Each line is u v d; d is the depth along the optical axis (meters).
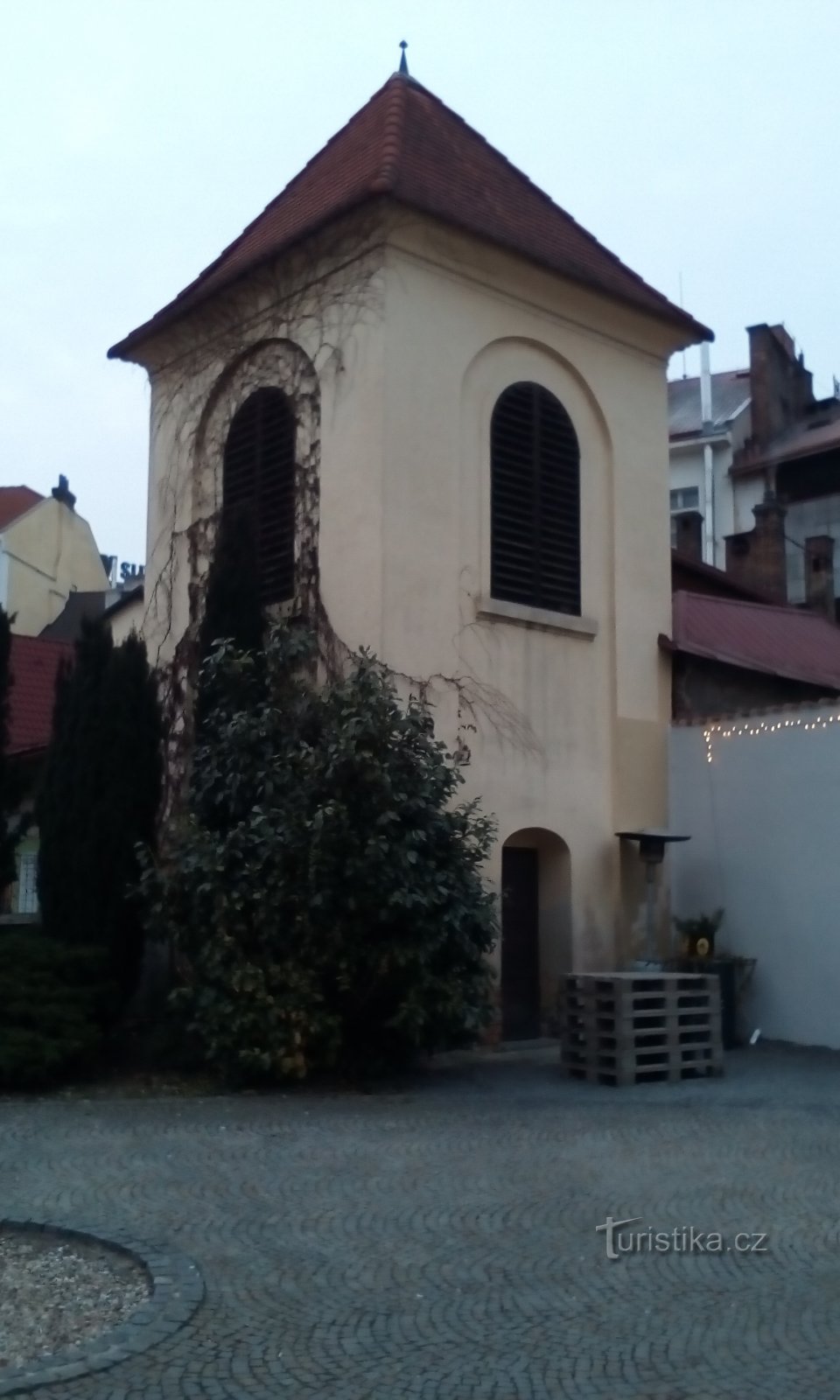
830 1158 9.12
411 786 12.11
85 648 13.98
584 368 16.50
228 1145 9.50
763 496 32.69
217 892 11.98
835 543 32.22
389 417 14.30
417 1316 6.09
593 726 15.93
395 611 14.07
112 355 18.02
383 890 11.67
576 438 16.42
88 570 37.50
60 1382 5.32
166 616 17.02
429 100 17.73
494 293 15.58
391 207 14.41
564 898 15.38
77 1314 6.09
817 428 34.88
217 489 16.66
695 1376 5.44
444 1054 14.06
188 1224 7.47
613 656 16.25
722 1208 7.84
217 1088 12.07
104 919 13.32
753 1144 9.58
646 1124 10.34
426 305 14.85
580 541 16.25
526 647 15.36
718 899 15.80
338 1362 5.58
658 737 16.52
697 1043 12.78
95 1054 12.73
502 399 15.64
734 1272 6.71
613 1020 12.48
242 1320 6.02
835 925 14.56
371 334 14.52
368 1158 9.11
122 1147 9.42
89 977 12.86
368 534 14.20
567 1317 6.09
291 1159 9.07
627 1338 5.84
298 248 15.32
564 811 15.41
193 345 17.17
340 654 14.27
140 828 13.65
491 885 14.40
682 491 35.28
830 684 18.17
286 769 12.15
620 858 15.88
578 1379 5.41
